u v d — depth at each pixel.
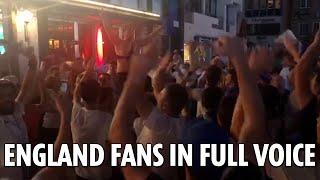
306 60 2.71
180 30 23.88
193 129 2.33
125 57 4.84
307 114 2.76
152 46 1.93
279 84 4.82
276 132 2.85
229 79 5.02
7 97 4.02
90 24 14.25
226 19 32.88
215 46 1.97
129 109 1.90
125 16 16.25
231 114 2.70
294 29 42.12
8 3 11.05
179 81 6.88
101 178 3.62
